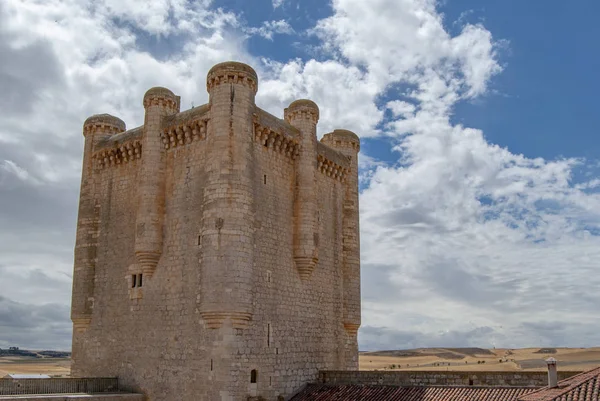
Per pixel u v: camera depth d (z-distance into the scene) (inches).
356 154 2006.6
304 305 1676.9
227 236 1449.3
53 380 1439.5
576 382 1116.5
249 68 1562.5
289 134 1699.1
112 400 1428.4
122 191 1744.6
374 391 1483.8
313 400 1513.3
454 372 1449.3
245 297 1438.2
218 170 1487.5
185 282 1521.9
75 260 1793.8
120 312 1653.5
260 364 1480.1
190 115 1603.1
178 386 1470.2
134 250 1660.9
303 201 1697.8
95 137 1857.8
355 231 1932.8
